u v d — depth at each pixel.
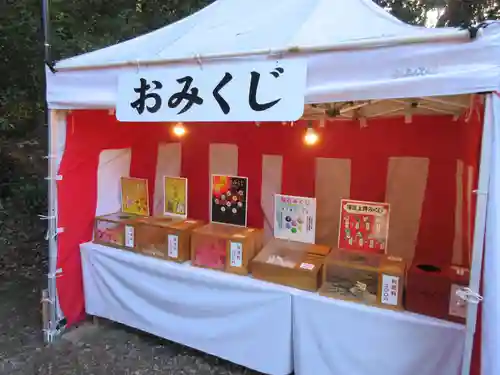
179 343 2.48
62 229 2.64
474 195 1.61
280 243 2.45
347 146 2.46
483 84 1.26
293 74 1.54
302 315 2.01
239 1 2.22
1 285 3.72
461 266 1.92
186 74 1.76
